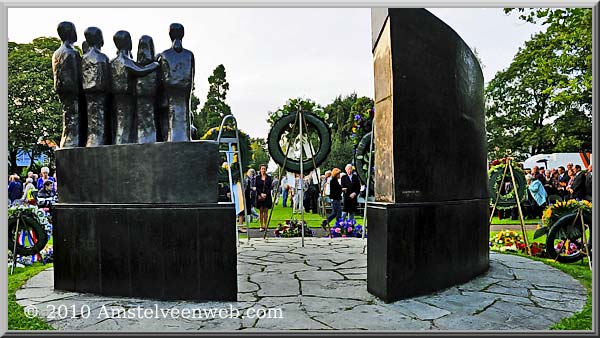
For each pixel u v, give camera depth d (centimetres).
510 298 392
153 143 393
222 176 1060
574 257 602
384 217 383
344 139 3847
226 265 384
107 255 405
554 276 485
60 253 426
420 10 418
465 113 474
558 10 1150
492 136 3064
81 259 416
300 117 900
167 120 417
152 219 392
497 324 322
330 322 327
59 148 429
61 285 425
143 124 412
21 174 2592
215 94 3875
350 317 338
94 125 422
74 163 422
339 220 958
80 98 430
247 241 805
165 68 405
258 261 592
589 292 414
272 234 1027
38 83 2631
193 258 385
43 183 1109
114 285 402
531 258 611
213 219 384
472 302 379
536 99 2875
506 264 559
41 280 479
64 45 429
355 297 397
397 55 395
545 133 2758
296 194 1658
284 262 584
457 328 313
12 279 489
